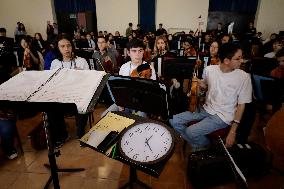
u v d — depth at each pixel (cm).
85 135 114
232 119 196
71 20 1027
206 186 183
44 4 1009
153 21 1002
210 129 196
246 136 207
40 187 186
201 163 175
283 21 934
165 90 113
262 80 215
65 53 236
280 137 137
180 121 213
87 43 663
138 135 106
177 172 206
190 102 211
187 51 424
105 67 363
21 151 229
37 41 674
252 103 202
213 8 954
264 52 571
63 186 187
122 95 134
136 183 175
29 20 1038
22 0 1008
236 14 948
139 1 978
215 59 311
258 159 189
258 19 947
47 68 282
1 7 1016
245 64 417
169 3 974
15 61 418
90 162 218
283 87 202
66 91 104
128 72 217
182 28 1000
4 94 103
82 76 115
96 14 1017
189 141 209
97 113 338
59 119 234
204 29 986
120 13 1007
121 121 120
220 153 184
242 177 95
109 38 669
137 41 204
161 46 401
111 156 101
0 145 238
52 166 124
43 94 102
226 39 477
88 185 188
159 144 101
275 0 910
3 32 762
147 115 197
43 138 231
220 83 195
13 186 187
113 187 186
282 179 196
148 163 93
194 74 274
